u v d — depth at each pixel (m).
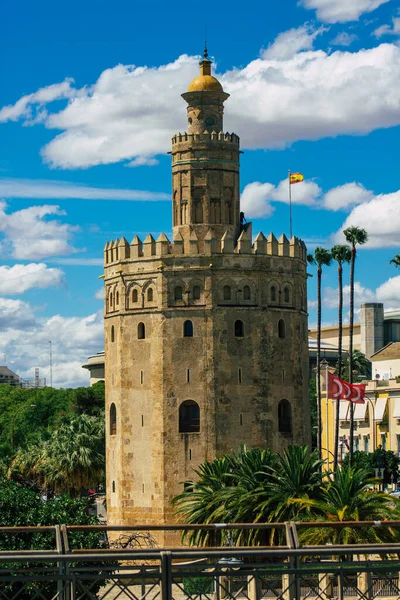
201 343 105.31
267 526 42.38
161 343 105.62
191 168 110.12
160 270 106.12
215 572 40.44
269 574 41.19
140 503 106.00
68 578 39.41
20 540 71.62
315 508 76.94
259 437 105.56
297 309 109.62
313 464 82.25
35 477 139.12
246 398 105.56
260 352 106.19
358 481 75.44
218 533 83.75
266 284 107.06
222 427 104.69
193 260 105.94
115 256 110.75
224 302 105.75
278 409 107.19
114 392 109.81
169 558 39.50
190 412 105.38
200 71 113.50
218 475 89.19
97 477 131.88
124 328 108.44
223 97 112.38
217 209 110.12
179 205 110.62
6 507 74.44
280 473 81.88
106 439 111.75
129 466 107.12
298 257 110.25
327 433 142.88
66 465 130.12
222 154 110.38
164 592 39.44
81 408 198.75
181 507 88.00
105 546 76.44
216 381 104.94
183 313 105.62
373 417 152.62
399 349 185.62
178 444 104.62
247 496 80.75
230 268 106.00
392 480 139.00
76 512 76.62
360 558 68.88
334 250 136.50
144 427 106.19
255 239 107.44
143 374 106.69
